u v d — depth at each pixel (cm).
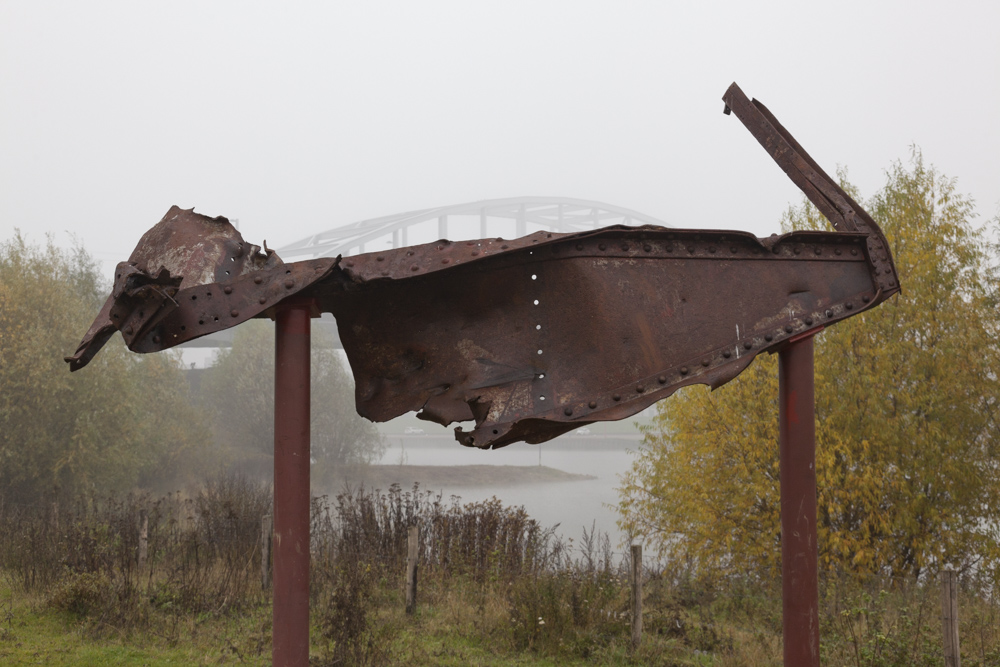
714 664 692
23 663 654
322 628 730
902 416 1032
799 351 339
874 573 1011
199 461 2906
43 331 1983
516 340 326
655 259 323
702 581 1119
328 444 3456
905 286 1075
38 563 948
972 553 1038
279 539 312
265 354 3475
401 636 750
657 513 1259
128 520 1077
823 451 1029
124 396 2184
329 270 311
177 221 327
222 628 771
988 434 1062
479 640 749
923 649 645
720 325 320
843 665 632
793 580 337
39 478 1958
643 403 313
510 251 311
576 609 773
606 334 319
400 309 333
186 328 305
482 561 1009
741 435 1112
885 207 1142
